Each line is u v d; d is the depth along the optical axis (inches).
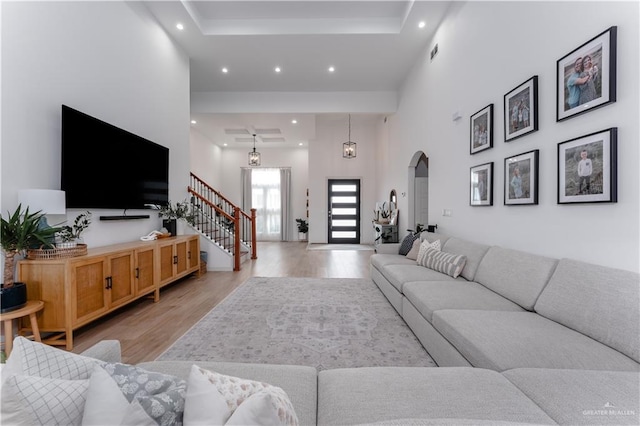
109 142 125.6
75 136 107.7
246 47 192.7
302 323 114.9
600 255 73.8
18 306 81.1
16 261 91.1
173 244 156.2
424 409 41.1
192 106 261.6
